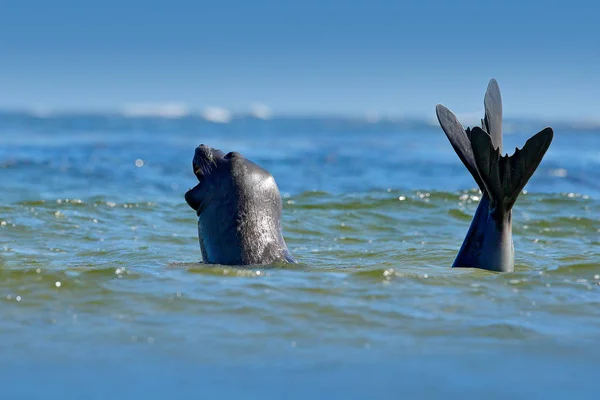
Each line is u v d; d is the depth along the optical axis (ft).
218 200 81.30
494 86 85.87
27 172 208.13
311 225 124.47
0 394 43.14
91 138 461.37
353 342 52.54
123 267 78.18
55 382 44.91
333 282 70.74
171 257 94.07
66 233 112.47
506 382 45.06
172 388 44.01
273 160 286.25
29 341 52.21
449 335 54.49
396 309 61.36
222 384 44.65
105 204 142.61
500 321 58.18
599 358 49.52
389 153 338.75
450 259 93.71
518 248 105.91
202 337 53.36
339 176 229.25
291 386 44.32
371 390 43.70
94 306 61.36
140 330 54.90
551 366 47.93
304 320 57.88
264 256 80.69
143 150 334.03
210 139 478.59
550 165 266.57
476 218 82.69
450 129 82.23
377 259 93.86
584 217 132.98
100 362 48.21
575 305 63.67
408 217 134.62
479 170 79.56
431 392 43.42
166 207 143.43
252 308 61.00
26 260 89.25
